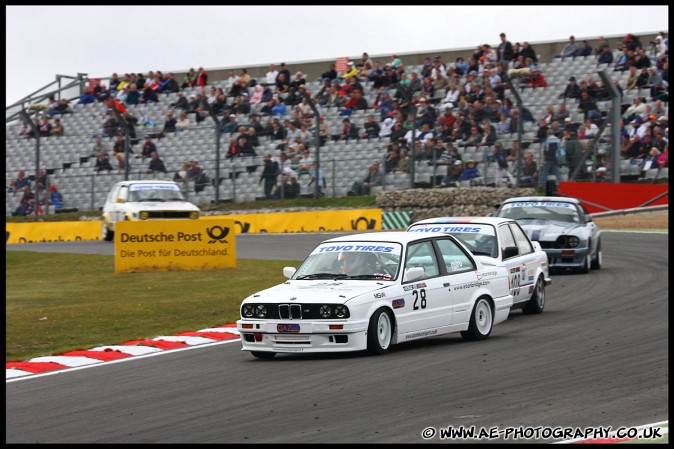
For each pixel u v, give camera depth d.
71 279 42.53
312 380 18.08
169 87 80.12
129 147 75.44
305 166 67.50
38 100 85.12
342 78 74.12
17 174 79.44
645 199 58.97
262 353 21.62
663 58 62.88
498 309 23.91
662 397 15.51
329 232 62.03
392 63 72.94
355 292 20.70
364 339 20.45
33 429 15.00
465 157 63.34
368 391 16.75
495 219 28.55
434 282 22.17
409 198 61.06
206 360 21.45
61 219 73.12
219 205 68.75
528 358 19.81
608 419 14.09
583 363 18.98
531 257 28.19
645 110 61.19
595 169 59.78
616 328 23.92
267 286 36.75
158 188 58.44
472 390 16.55
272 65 77.00
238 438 13.73
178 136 75.56
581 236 37.38
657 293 30.92
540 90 66.31
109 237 60.91
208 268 43.69
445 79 68.88
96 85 83.44
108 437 14.20
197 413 15.61
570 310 28.25
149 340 24.67
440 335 22.92
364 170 66.69
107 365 21.25
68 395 17.80
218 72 86.31
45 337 25.92
